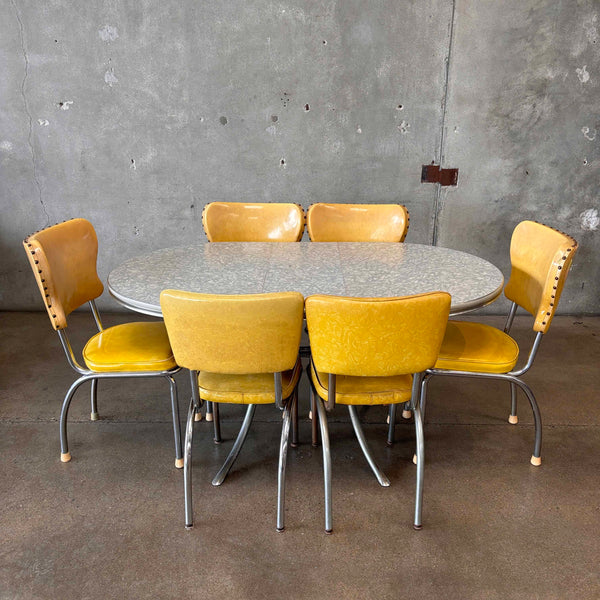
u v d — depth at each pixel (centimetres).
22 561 165
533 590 154
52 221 356
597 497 193
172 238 360
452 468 210
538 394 264
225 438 231
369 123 332
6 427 237
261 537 175
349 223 278
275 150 339
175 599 152
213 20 314
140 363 195
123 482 202
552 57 317
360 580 158
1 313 371
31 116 333
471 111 329
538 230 211
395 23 313
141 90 328
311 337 154
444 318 150
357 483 202
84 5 312
